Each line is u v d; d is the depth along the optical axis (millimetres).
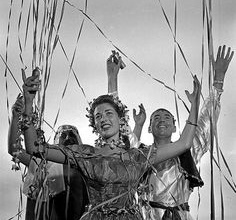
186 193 3225
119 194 2648
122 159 2662
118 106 2727
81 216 2750
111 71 3494
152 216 3182
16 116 2600
